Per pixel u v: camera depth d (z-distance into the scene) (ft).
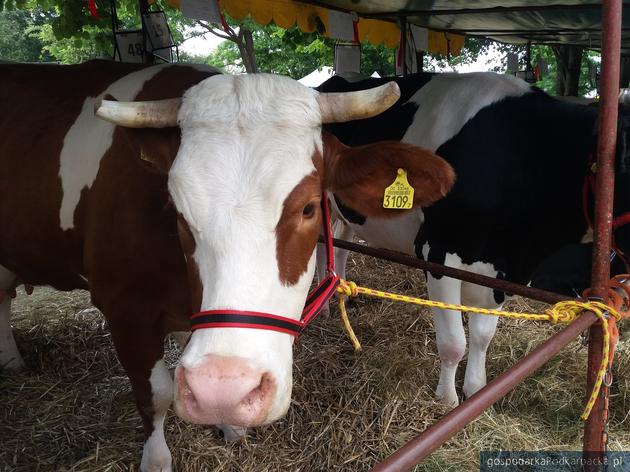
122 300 7.77
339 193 6.06
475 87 10.32
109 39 18.74
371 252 8.14
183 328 8.05
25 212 8.82
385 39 22.54
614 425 10.20
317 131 5.62
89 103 8.61
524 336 13.25
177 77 8.16
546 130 9.27
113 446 9.32
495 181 9.41
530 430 10.17
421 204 6.08
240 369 4.50
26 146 8.86
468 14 20.01
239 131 5.23
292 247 5.11
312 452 9.33
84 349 12.60
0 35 76.95
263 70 49.67
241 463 9.01
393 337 13.12
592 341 5.99
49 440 9.60
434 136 10.35
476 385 10.86
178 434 9.43
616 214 8.38
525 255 9.84
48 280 9.82
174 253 7.19
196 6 13.38
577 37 26.91
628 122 7.64
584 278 12.32
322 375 11.35
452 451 9.45
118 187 7.47
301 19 17.99
